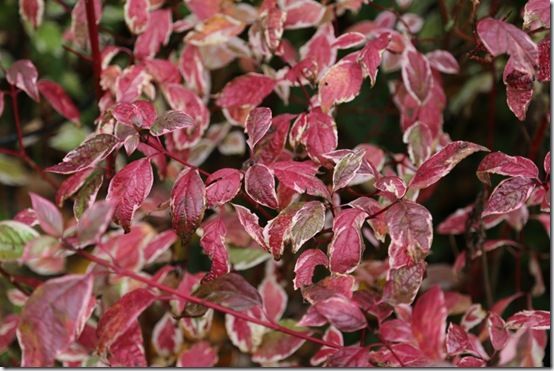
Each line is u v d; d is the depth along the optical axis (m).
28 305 1.36
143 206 1.63
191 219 1.42
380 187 1.41
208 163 1.86
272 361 1.58
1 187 1.94
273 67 1.73
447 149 1.42
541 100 1.66
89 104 1.82
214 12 1.60
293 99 1.67
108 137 1.43
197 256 1.83
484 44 1.48
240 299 1.44
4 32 1.95
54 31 1.87
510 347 1.56
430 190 1.67
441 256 1.96
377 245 1.65
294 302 1.74
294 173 1.43
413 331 1.46
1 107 1.61
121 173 1.43
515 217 1.65
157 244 1.60
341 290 1.44
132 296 1.46
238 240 1.61
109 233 1.61
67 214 1.89
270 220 1.43
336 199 1.55
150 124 1.45
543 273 1.91
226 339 1.78
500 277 1.93
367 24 1.66
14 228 1.42
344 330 1.44
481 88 1.82
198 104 1.59
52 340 1.36
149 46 1.61
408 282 1.44
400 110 1.66
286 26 1.57
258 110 1.45
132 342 1.50
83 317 1.38
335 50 1.57
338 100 1.46
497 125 1.94
